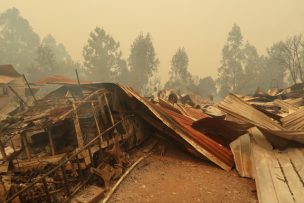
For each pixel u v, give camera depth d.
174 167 9.69
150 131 12.60
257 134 10.44
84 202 6.90
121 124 10.76
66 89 13.47
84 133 9.75
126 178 8.77
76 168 7.84
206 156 9.77
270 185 6.91
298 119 10.76
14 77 24.81
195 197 7.48
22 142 8.66
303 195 6.19
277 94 27.41
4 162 7.72
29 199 6.57
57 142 9.66
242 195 7.50
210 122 11.03
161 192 7.82
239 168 9.05
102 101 10.41
